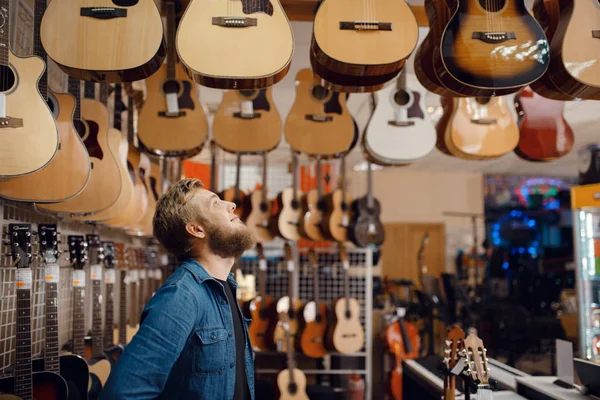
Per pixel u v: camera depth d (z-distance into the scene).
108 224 3.31
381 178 11.40
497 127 3.42
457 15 2.33
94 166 2.76
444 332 8.43
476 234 11.04
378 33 2.33
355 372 5.34
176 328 1.50
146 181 4.07
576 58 2.35
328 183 6.05
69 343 3.22
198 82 2.28
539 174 11.13
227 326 1.66
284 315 4.80
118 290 4.63
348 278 5.46
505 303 7.64
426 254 11.36
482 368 2.53
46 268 2.50
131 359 1.44
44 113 2.12
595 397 2.68
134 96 3.71
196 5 2.23
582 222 4.03
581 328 3.97
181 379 1.56
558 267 10.34
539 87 2.53
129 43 2.18
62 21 2.18
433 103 4.38
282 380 4.70
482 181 11.44
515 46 2.31
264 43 2.22
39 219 2.95
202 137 3.34
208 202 1.75
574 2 2.38
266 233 5.35
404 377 4.34
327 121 3.62
